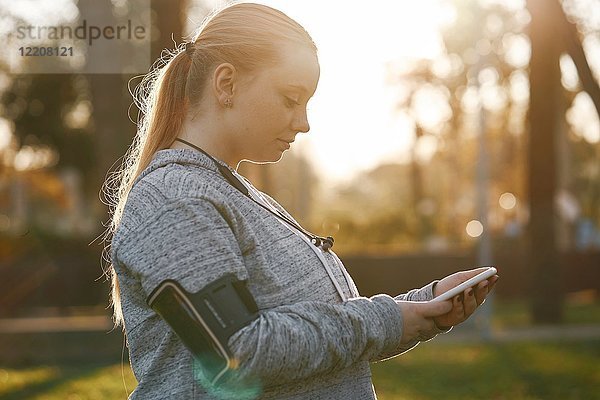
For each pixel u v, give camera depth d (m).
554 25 7.39
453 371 12.59
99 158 17.39
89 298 24.08
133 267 2.12
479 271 2.53
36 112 26.97
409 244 37.16
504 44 27.81
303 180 48.34
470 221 42.50
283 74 2.27
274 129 2.30
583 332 18.08
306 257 2.31
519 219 39.66
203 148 2.31
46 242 24.91
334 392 2.22
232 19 2.31
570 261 28.58
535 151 19.95
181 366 2.19
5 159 29.36
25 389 11.36
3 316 22.72
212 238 2.11
